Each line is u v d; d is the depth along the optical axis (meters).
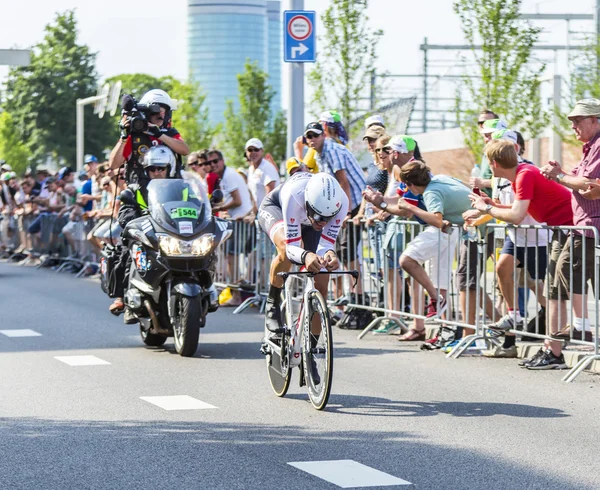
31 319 22.00
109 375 14.78
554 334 15.27
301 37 25.56
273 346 13.04
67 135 125.56
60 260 37.91
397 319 19.08
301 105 25.89
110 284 17.91
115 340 18.66
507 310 16.41
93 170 34.06
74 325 20.89
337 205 11.88
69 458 9.89
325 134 21.08
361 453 10.07
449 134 58.81
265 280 23.56
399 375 14.84
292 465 9.59
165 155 17.25
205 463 9.67
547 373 15.02
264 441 10.59
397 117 52.97
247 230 23.97
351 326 20.41
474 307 17.03
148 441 10.59
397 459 9.83
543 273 16.06
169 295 16.55
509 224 16.22
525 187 15.20
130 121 17.41
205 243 16.44
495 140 15.30
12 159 123.75
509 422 11.55
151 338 17.75
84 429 11.18
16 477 9.20
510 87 35.53
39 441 10.61
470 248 16.89
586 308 15.00
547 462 9.70
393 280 19.03
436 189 17.08
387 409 12.30
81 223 34.38
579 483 8.96
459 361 16.22
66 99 124.75
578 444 10.45
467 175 56.84
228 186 24.61
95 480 9.09
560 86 36.84
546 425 11.38
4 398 13.02
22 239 41.88
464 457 9.90
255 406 12.46
